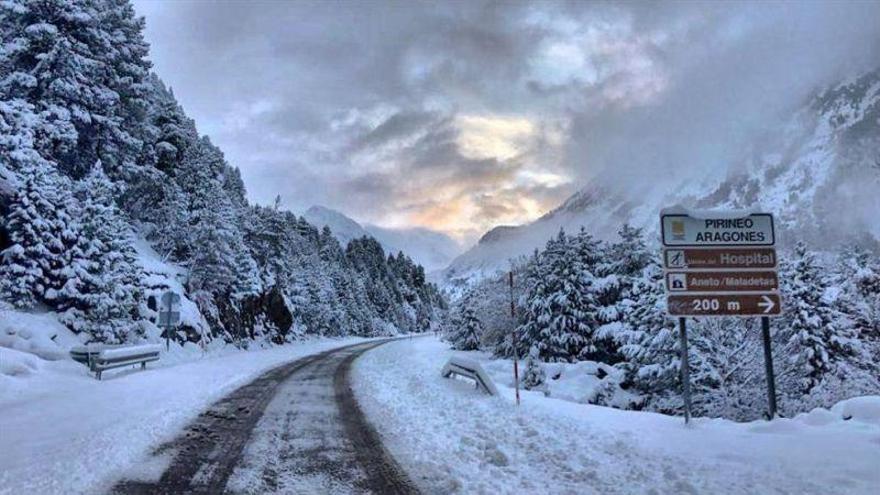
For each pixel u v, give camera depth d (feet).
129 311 85.40
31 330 65.31
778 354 66.95
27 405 38.63
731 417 61.82
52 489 20.52
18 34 101.50
